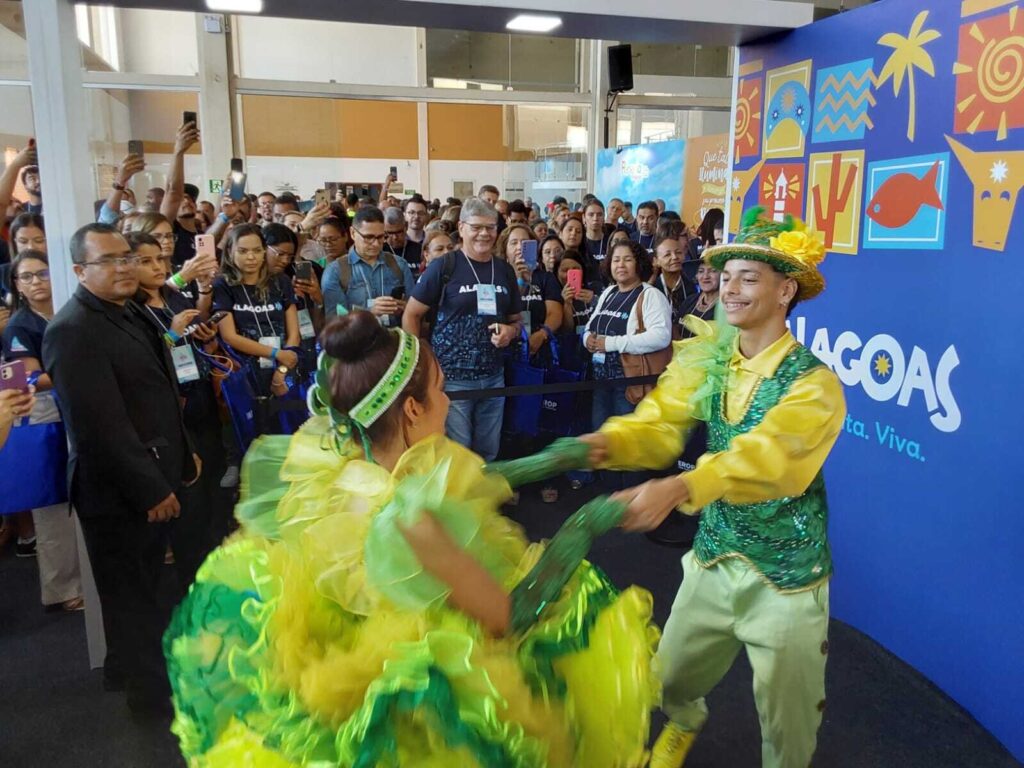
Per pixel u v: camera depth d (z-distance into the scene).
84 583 2.96
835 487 3.10
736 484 1.66
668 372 2.06
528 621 1.15
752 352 1.93
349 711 1.06
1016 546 2.36
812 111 3.00
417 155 13.48
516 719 1.05
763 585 1.93
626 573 3.76
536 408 4.29
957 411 2.52
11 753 2.54
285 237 4.11
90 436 2.39
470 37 13.17
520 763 1.03
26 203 5.53
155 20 11.66
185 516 2.90
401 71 12.98
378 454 1.24
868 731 2.57
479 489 1.25
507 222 7.32
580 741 1.20
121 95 11.71
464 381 3.98
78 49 2.68
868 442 2.91
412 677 1.00
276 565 1.16
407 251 6.23
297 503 1.27
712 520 2.02
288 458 1.31
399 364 1.22
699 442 3.96
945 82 2.46
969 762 2.42
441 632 1.05
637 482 4.45
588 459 1.87
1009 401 2.34
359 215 4.35
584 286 5.63
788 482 1.71
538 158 14.16
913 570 2.77
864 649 2.96
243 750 1.07
